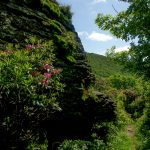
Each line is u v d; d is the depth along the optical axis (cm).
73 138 1409
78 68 1595
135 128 2489
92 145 1366
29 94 805
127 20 1498
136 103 3612
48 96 927
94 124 1588
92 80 1759
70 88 1417
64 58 1537
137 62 1418
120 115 2417
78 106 1432
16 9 1452
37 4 1662
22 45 1282
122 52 1555
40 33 1466
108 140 1627
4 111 784
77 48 1788
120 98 3806
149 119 2400
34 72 867
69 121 1361
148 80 1469
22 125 833
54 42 1526
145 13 1333
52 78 955
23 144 852
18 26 1371
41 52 1038
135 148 1792
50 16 1759
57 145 1245
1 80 749
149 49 1361
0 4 1392
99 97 1673
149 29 1351
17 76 771
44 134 1130
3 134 787
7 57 886
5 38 1241
